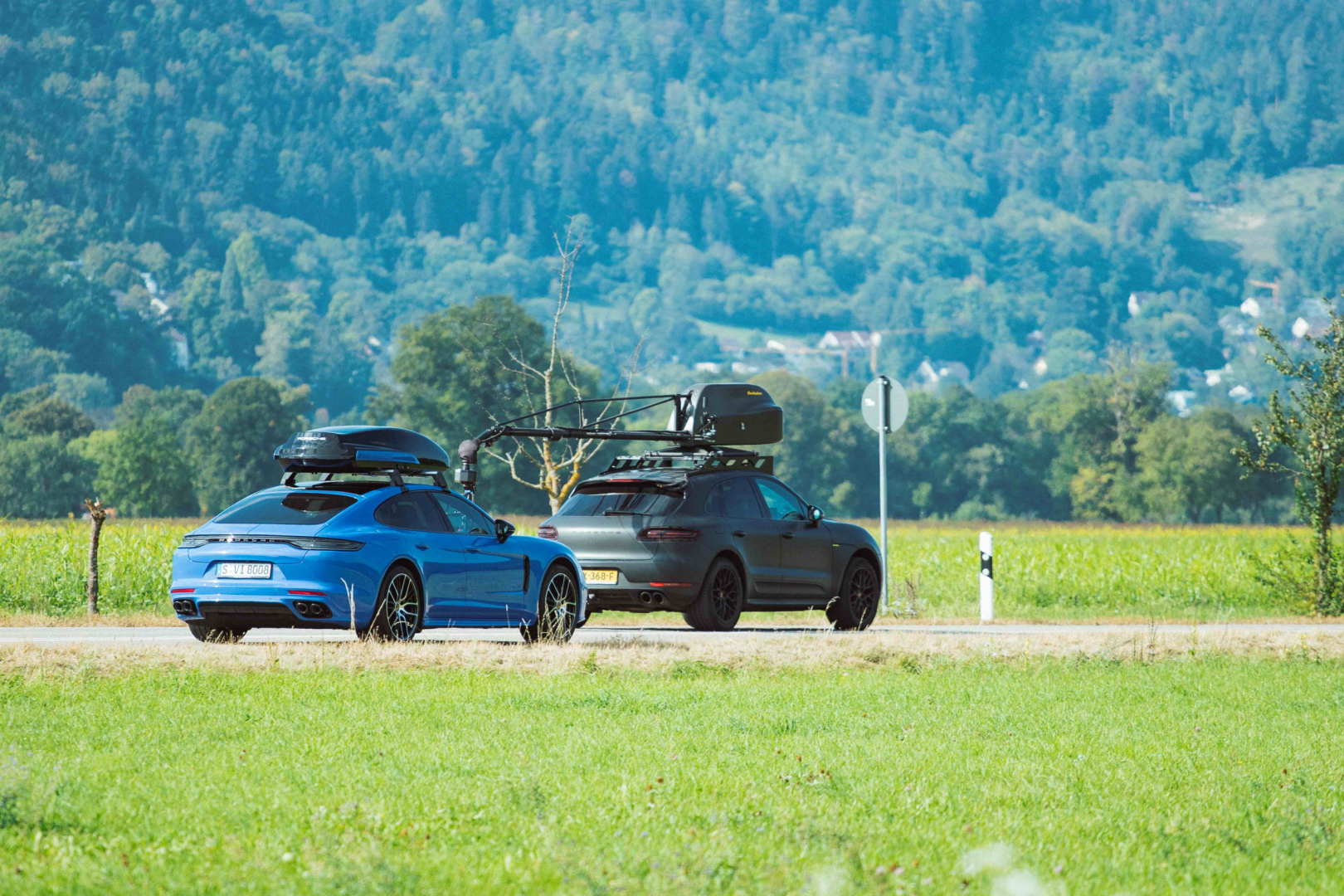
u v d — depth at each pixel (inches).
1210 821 831.7
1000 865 682.2
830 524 2242.9
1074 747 1101.7
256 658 1453.0
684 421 2326.5
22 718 1118.4
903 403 2738.7
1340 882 710.5
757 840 740.7
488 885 636.1
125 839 716.7
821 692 1411.2
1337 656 1925.4
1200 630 2250.2
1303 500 2896.2
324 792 850.1
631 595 1969.7
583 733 1091.9
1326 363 2854.3
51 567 3006.9
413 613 1665.8
